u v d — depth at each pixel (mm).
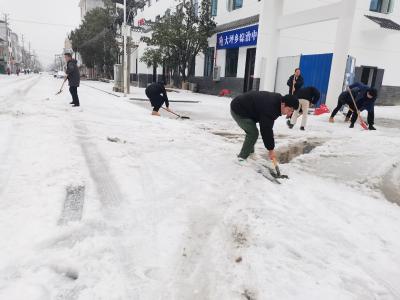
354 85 9133
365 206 3562
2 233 2375
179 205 3166
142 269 2143
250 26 16328
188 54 21438
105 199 3146
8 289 1830
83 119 7496
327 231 2855
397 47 17422
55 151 4508
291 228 2834
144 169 4164
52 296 1817
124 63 15805
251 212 3072
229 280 2107
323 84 12750
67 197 3100
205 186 3707
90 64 48875
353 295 2033
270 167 4727
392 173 4871
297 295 1983
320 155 5789
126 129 6711
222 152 5332
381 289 2121
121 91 18766
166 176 3971
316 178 4504
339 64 11352
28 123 6395
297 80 9703
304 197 3645
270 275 2156
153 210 3008
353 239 2762
